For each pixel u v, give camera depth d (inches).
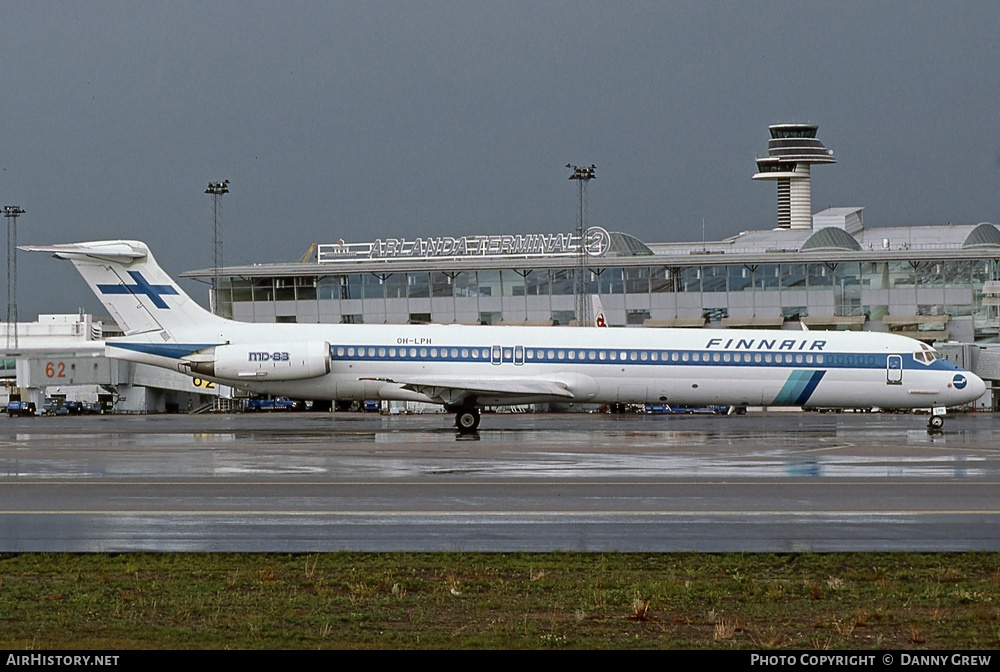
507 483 4562.0
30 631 2384.4
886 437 7130.9
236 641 2314.2
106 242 7652.6
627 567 3051.2
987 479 4734.3
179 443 6515.8
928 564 3105.3
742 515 3846.0
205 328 7706.7
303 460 5442.9
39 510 3905.0
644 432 7608.3
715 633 2396.7
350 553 3184.1
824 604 2684.5
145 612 2564.0
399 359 7608.3
